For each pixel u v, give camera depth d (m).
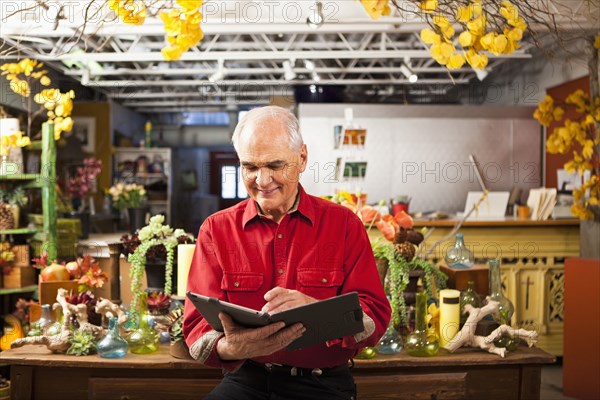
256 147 2.04
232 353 1.88
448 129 7.41
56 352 2.65
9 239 5.03
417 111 7.45
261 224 2.16
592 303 4.27
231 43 7.19
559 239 5.41
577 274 4.34
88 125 6.29
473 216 6.29
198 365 2.52
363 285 2.12
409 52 6.55
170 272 2.82
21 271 4.72
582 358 4.33
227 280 2.12
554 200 5.59
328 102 8.65
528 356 2.62
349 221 2.18
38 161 4.93
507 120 7.32
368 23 5.37
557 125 6.89
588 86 6.12
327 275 2.11
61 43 4.49
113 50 6.53
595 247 4.59
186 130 7.52
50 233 4.59
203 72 7.16
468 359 2.59
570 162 4.45
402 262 2.83
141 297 2.80
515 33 2.37
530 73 6.64
